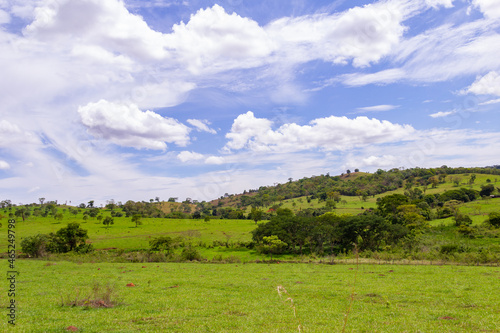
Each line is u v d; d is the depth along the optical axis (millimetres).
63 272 44594
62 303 21328
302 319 17641
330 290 28219
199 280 36031
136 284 32781
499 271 42781
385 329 15211
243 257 79188
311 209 176750
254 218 151625
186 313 19109
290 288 29781
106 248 94812
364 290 28016
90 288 28984
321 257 75875
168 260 71438
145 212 187125
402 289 28391
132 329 15305
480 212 119562
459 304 21547
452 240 83750
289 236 90000
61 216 156375
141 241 104500
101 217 152625
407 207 111188
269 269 50188
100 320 17031
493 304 21141
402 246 80750
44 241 80375
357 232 84875
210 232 125188
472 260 54438
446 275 38656
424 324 16078
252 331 14852
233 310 20156
